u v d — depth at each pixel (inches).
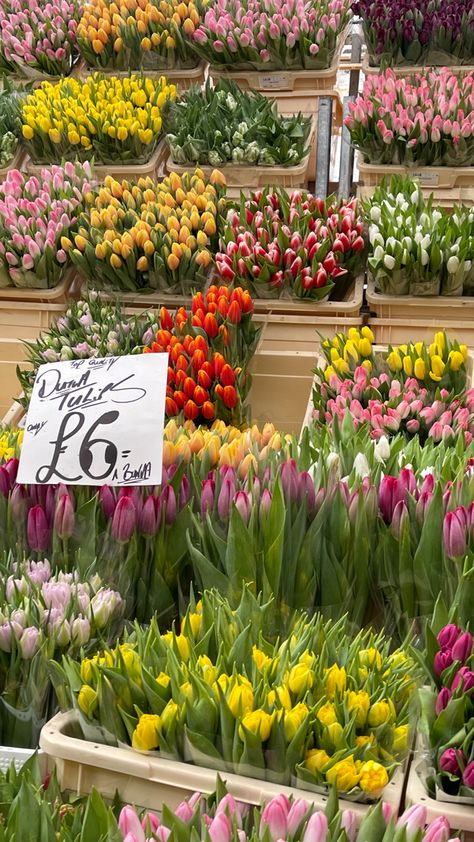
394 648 71.0
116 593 67.2
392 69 176.2
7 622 61.7
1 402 139.8
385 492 70.5
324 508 68.4
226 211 138.6
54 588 65.1
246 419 108.4
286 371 125.0
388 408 96.9
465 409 94.7
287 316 128.1
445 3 183.0
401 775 55.3
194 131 158.1
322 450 77.0
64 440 71.9
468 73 175.5
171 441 81.0
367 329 110.3
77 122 158.1
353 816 48.7
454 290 127.0
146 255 128.7
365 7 182.4
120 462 70.0
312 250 126.2
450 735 55.1
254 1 181.9
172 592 73.2
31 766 53.3
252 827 51.2
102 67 186.7
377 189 137.2
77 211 139.2
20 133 166.1
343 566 68.9
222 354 106.7
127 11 184.2
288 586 68.8
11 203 137.1
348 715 54.2
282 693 54.1
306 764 53.4
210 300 111.0
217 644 60.8
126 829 46.1
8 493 73.7
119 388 72.1
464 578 62.9
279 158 155.9
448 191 153.9
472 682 55.1
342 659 59.1
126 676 57.0
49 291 134.5
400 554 67.7
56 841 48.0
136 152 158.2
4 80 177.9
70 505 69.8
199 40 175.8
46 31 185.8
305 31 171.3
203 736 54.8
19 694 62.7
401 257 122.7
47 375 76.0
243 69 179.2
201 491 73.4
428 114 148.9
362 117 151.4
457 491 69.3
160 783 55.2
